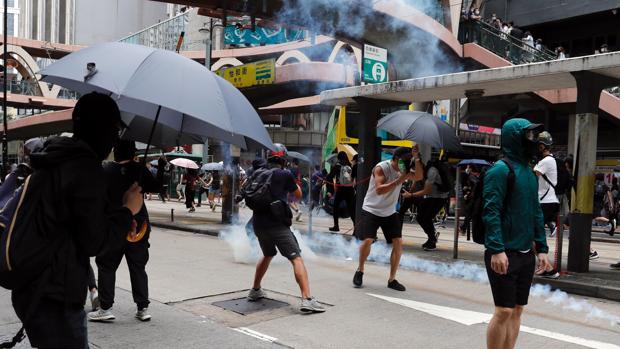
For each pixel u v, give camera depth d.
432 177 9.59
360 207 10.24
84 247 2.45
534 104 21.67
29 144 4.52
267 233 5.50
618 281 6.89
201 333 4.57
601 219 15.27
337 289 6.52
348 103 11.13
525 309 5.96
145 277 4.91
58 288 2.39
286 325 5.00
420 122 8.83
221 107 3.02
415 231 14.14
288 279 7.04
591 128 7.41
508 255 3.62
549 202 7.29
